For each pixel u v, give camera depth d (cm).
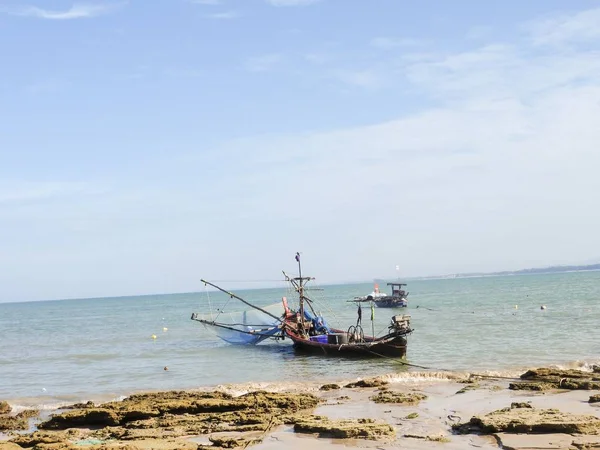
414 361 4219
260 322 6125
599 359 3950
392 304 11456
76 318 14388
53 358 5459
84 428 2564
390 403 2731
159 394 3022
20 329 10738
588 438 1953
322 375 3866
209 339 6644
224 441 2120
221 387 3450
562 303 10244
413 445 2023
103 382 3984
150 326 9550
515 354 4294
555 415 2208
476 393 2895
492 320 7319
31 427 2680
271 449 2048
